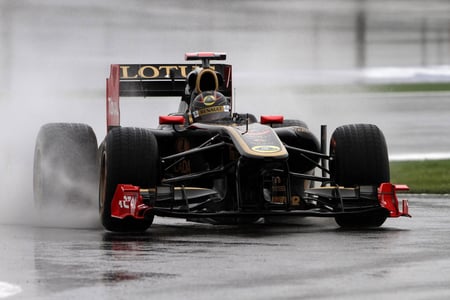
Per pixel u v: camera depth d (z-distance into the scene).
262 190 32.94
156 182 33.81
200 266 25.45
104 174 34.53
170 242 30.52
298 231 33.91
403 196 48.72
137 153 33.34
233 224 35.78
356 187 34.91
